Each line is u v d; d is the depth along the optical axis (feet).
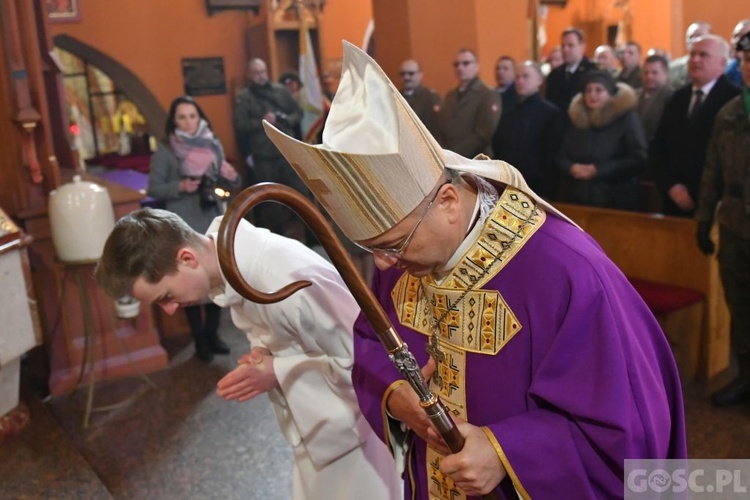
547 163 14.67
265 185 3.75
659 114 14.62
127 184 21.16
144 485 10.05
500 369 4.29
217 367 13.88
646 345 4.24
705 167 11.00
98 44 24.81
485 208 4.32
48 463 9.92
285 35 26.21
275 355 6.36
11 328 10.43
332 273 6.14
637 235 12.47
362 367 5.22
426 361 4.87
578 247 4.16
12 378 10.73
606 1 28.58
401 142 3.81
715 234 11.35
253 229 6.16
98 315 13.55
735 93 11.66
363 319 5.41
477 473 3.93
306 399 6.18
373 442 6.49
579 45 16.67
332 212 4.14
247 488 9.82
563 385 3.97
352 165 3.85
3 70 12.70
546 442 3.98
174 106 14.01
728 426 10.29
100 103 25.85
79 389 13.30
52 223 12.03
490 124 15.81
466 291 4.38
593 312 3.97
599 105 13.37
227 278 3.64
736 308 10.75
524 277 4.18
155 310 15.46
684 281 11.81
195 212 14.12
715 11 26.73
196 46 26.08
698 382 11.69
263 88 19.24
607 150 13.37
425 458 5.11
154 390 13.07
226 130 26.91
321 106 23.86
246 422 11.64
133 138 26.43
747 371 10.85
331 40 27.12
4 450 10.34
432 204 4.00
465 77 16.17
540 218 4.29
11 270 10.40
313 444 6.27
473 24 21.03
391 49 21.95
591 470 4.01
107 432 11.68
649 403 3.97
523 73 14.73
